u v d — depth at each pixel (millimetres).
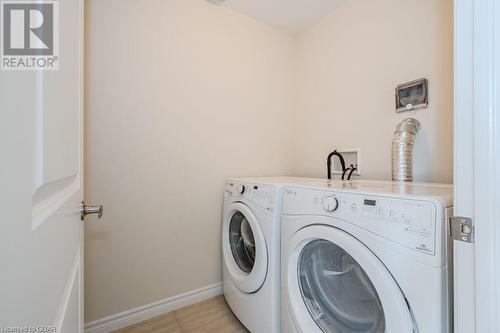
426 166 1298
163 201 1525
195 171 1646
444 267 624
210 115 1706
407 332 656
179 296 1589
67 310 555
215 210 1733
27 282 318
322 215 915
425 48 1305
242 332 1363
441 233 627
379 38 1527
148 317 1473
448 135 1216
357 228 792
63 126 486
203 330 1380
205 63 1678
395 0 1442
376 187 972
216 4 1725
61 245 492
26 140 314
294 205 1050
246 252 1502
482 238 519
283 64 2104
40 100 351
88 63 1279
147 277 1477
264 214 1203
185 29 1591
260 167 1964
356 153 1664
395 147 1304
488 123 504
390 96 1471
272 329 1137
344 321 913
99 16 1307
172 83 1544
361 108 1636
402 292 680
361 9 1634
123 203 1394
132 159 1417
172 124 1549
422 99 1296
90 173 1297
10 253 279
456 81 559
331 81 1847
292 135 2162
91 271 1311
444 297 622
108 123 1341
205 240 1692
